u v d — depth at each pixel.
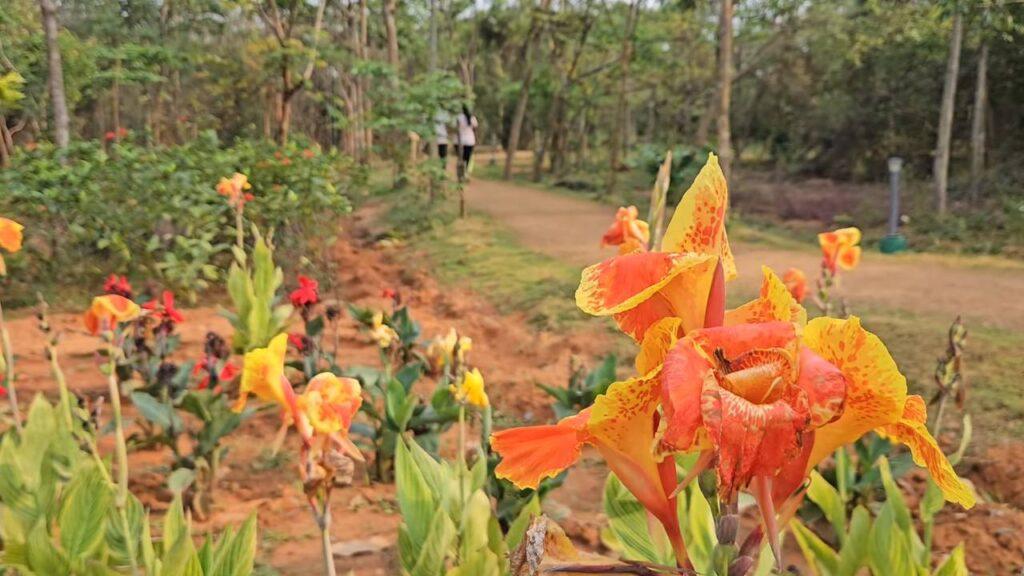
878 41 18.23
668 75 28.72
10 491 2.54
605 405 1.15
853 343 1.09
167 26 22.55
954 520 4.02
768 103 31.17
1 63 14.84
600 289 1.15
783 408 0.99
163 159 10.41
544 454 1.27
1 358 3.04
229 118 26.84
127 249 9.49
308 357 5.38
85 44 18.91
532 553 1.24
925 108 22.19
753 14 19.95
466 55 33.22
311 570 3.64
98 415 3.45
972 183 17.45
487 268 11.09
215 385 4.45
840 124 25.61
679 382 1.00
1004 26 14.20
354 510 4.33
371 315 6.48
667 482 1.22
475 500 2.37
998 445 4.68
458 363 3.10
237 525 4.12
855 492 4.04
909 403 1.16
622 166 29.45
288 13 16.53
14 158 10.14
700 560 1.90
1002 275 10.29
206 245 9.31
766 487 1.01
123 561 2.57
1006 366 5.88
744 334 1.05
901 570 2.37
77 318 8.55
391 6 19.05
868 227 16.78
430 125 15.52
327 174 11.55
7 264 9.16
